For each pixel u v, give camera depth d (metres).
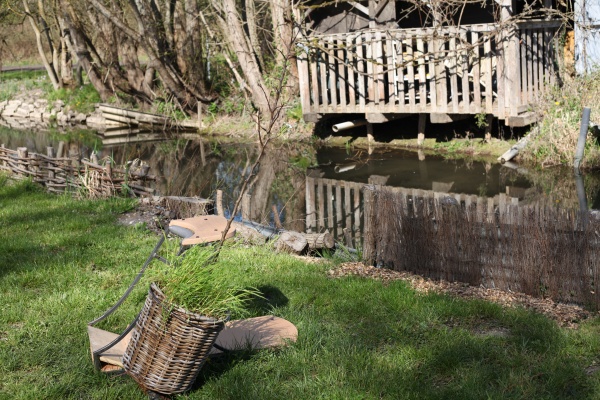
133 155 19.77
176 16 25.05
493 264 6.97
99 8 23.77
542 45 16.28
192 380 4.78
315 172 16.11
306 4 19.48
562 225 6.52
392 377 5.00
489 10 18.50
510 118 15.42
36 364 5.31
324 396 4.79
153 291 4.68
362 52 17.72
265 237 9.03
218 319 4.65
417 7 16.83
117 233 8.99
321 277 7.20
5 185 12.47
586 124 14.27
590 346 5.45
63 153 20.27
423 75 16.53
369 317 6.12
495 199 12.57
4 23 31.81
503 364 5.21
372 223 7.75
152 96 26.52
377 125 19.67
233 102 24.53
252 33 25.91
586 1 16.30
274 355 5.34
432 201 7.32
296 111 21.03
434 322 6.04
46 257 7.90
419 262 7.43
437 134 18.17
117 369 5.09
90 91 29.44
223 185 15.33
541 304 6.51
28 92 32.22
